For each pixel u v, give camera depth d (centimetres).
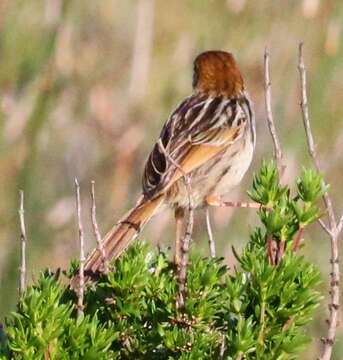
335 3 1421
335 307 697
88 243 1367
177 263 718
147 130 1452
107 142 1445
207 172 966
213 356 669
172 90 1468
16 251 1306
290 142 1372
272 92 1419
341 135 1390
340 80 1395
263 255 691
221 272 691
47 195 1365
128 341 686
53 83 1366
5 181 1341
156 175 927
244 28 1468
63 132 1421
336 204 1377
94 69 1448
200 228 1307
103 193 1418
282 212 709
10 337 638
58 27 1376
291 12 1461
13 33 1360
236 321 681
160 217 1324
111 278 687
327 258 1304
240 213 1323
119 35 1496
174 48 1480
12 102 1351
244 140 991
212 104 996
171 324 681
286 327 676
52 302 636
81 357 639
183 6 1484
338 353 1177
